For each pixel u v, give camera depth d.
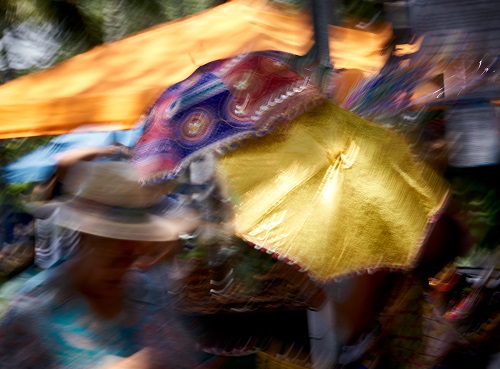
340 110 2.69
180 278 2.53
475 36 4.06
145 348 2.11
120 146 2.36
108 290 2.09
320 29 3.04
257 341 2.76
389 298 2.74
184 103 2.62
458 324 3.19
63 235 2.14
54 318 2.04
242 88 2.65
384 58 4.57
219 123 2.58
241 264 2.70
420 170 2.71
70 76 4.54
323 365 2.71
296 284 2.68
